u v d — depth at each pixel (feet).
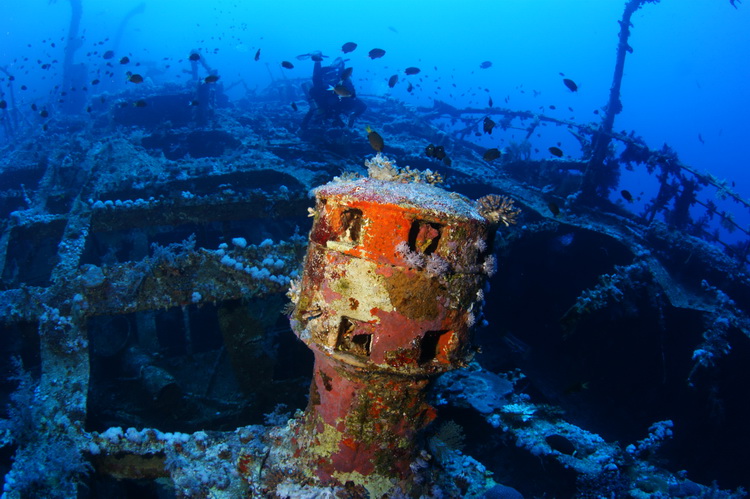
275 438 10.61
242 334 16.72
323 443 9.21
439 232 7.66
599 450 14.25
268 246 17.72
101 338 20.51
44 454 10.50
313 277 8.26
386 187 7.93
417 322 7.61
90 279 15.34
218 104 66.59
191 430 18.20
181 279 16.11
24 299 14.79
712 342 20.90
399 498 8.83
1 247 22.03
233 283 16.42
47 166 32.60
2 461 13.97
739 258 28.55
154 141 42.34
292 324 8.82
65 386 12.71
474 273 7.85
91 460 10.95
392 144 42.60
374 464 9.06
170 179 29.55
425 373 8.04
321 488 9.11
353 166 34.86
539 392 25.20
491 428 16.76
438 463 10.23
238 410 18.89
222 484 9.95
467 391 16.30
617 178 33.40
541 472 17.03
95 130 44.60
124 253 29.58
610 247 29.25
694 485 13.39
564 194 35.86
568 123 41.11
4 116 61.00
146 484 15.52
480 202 8.50
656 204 31.78
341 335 8.30
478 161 43.27
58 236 24.57
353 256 7.48
